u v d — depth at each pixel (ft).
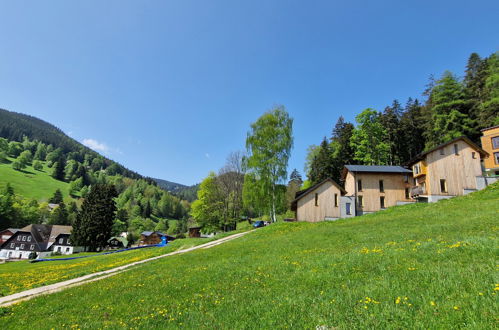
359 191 153.28
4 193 400.67
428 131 197.57
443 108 188.44
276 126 154.30
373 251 41.83
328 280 30.76
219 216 219.20
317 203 146.82
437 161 133.69
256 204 150.41
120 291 43.75
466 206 82.53
